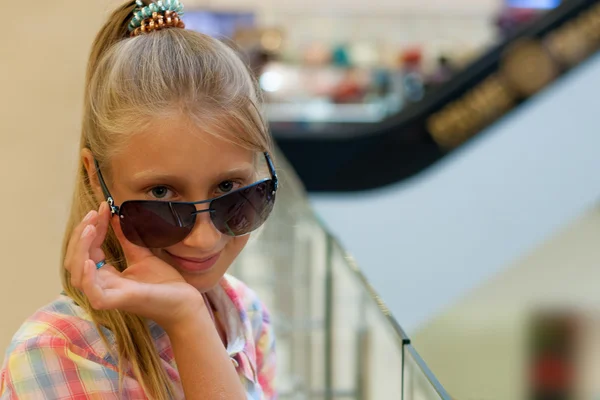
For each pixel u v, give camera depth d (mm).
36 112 2139
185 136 871
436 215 5070
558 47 4926
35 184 2152
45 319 916
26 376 866
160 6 974
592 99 4938
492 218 5051
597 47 4930
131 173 891
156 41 919
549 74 4949
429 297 5125
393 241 5094
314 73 5312
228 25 5449
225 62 928
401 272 5102
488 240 5066
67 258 834
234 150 904
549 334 5812
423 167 5078
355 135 5070
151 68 884
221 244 950
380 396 1230
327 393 1979
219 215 911
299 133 5094
